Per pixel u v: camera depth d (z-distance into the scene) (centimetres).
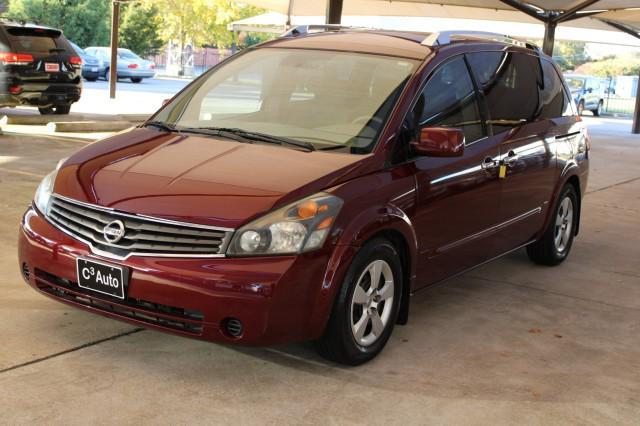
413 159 426
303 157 400
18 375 359
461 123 476
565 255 647
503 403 369
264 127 441
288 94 460
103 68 3030
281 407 347
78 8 4331
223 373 378
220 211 354
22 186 773
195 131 445
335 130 427
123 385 357
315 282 358
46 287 391
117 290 358
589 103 3177
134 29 4712
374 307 399
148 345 405
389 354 419
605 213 899
